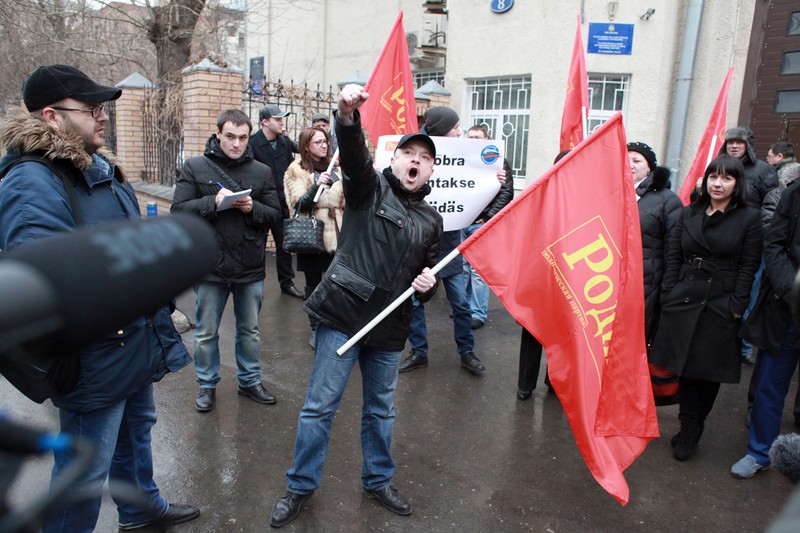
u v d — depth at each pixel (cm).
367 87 473
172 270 58
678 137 780
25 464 71
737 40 754
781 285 313
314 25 1364
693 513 306
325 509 293
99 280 52
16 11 1073
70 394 204
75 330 51
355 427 374
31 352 51
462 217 451
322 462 284
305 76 1411
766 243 327
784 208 323
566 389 280
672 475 341
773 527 62
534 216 287
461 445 360
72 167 204
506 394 433
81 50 1162
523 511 300
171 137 861
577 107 487
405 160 271
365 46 1243
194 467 323
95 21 1318
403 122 482
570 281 283
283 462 331
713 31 761
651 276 383
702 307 336
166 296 58
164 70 1130
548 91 840
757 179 523
